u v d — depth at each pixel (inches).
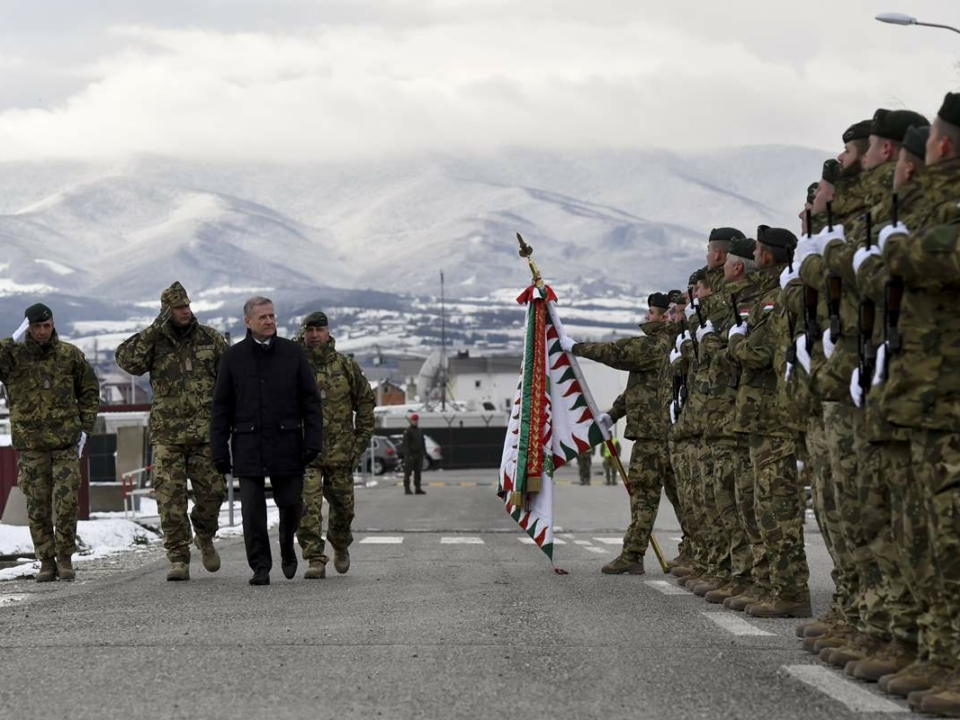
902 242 318.3
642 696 343.0
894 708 327.6
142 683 363.3
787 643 430.9
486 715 321.4
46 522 679.7
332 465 679.7
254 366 629.3
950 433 321.7
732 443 538.9
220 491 668.7
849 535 377.1
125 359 655.1
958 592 323.3
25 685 364.2
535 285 725.9
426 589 597.3
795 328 418.0
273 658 398.9
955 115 331.9
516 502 714.2
